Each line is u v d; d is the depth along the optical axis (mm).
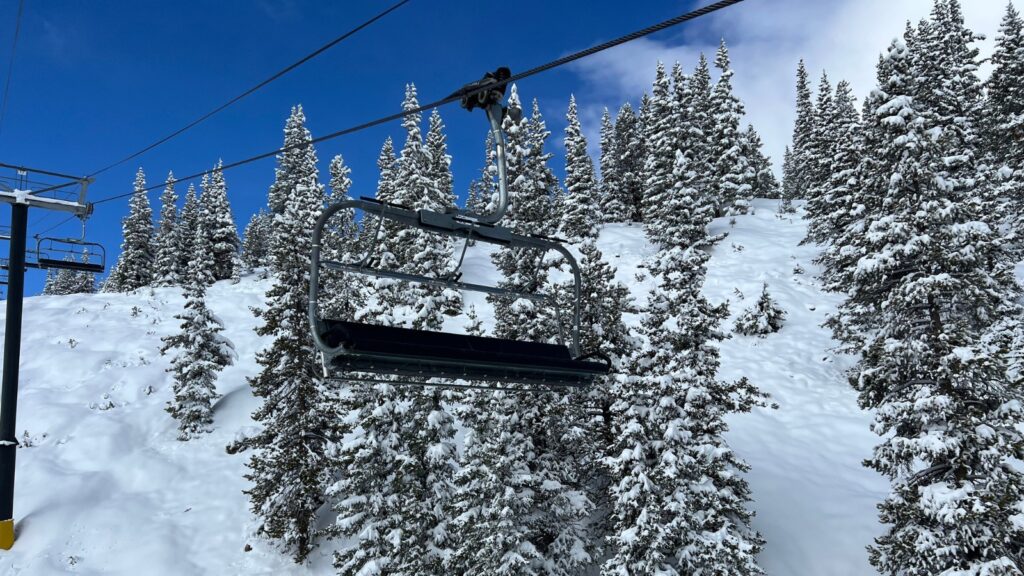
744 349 37875
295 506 23609
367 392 22422
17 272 23828
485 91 4895
